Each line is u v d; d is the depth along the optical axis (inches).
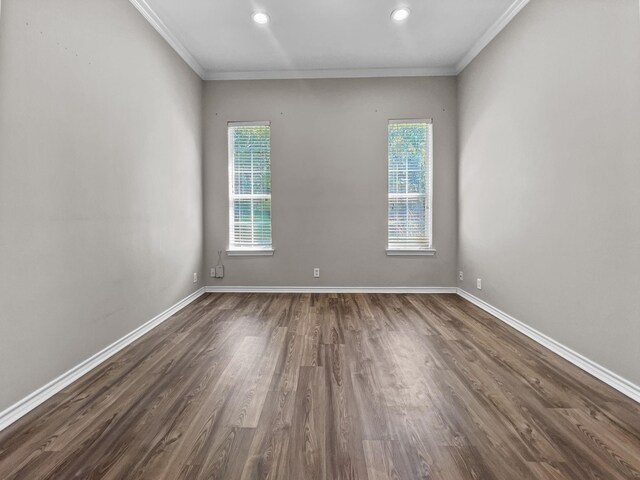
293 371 88.5
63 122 82.1
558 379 84.4
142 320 119.3
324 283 184.1
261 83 180.7
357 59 167.9
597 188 86.1
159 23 130.6
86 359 90.0
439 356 98.3
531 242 114.6
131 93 113.2
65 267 82.7
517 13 122.2
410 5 125.5
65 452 57.6
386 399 74.6
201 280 179.2
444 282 182.7
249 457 56.4
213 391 78.4
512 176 126.3
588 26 88.5
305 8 126.6
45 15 76.4
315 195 182.7
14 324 68.7
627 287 77.7
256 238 184.7
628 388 76.7
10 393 67.4
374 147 181.5
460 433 62.8
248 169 183.5
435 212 181.3
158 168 132.1
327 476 52.1
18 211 69.7
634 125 75.6
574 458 56.2
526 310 117.6
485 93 147.1
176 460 55.6
